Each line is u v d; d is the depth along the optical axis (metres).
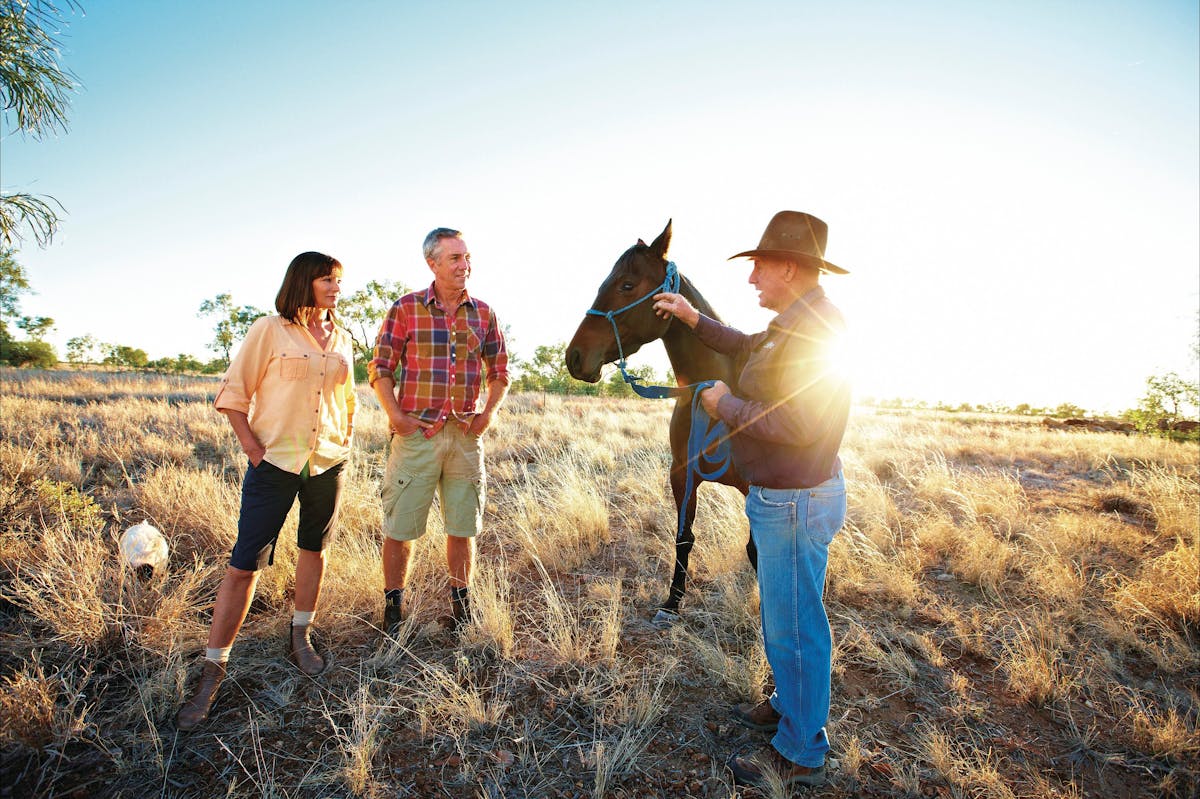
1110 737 2.37
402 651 2.73
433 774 2.04
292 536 3.53
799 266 1.91
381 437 7.73
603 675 2.60
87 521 3.62
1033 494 6.25
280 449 2.35
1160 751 2.25
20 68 4.62
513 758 2.13
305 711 2.33
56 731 2.03
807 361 1.76
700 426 2.80
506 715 2.36
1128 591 3.40
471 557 3.01
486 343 2.97
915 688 2.66
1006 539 4.46
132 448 5.96
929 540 4.40
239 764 2.03
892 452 7.77
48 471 4.78
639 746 2.21
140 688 2.22
